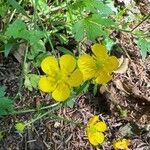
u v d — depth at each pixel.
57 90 0.11
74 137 0.14
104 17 0.14
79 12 0.14
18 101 0.14
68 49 0.15
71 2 0.15
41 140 0.14
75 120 0.14
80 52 0.15
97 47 0.11
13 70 0.14
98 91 0.15
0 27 0.15
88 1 0.14
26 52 0.13
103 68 0.11
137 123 0.14
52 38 0.15
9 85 0.14
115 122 0.14
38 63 0.14
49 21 0.15
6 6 0.14
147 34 0.15
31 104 0.14
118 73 0.15
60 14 0.15
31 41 0.12
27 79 0.14
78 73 0.11
